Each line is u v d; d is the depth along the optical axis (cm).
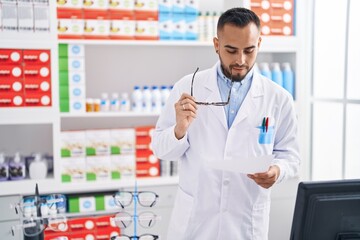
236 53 143
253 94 164
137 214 149
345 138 269
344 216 98
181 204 167
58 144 259
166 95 280
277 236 292
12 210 252
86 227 253
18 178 259
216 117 162
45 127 296
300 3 287
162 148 161
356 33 263
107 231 255
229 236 160
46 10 251
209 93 166
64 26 258
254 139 162
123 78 305
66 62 259
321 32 296
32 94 254
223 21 143
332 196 97
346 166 270
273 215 290
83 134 265
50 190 258
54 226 135
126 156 273
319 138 302
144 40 267
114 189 273
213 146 162
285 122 170
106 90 303
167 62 313
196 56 318
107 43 262
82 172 266
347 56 264
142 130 275
